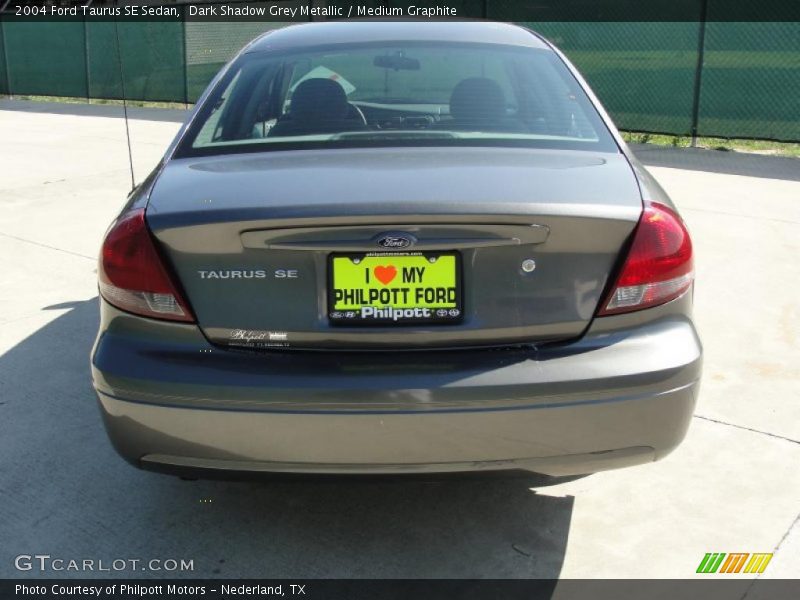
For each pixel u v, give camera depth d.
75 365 4.04
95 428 3.44
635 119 11.23
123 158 9.77
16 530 2.78
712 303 4.80
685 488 2.99
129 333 2.33
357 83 3.00
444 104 2.91
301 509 2.88
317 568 2.60
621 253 2.29
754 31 10.25
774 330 4.42
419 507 2.89
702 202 7.23
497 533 2.75
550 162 2.54
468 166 2.46
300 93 2.96
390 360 2.24
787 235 6.17
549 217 2.19
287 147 2.71
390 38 3.29
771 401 3.63
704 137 10.83
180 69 15.38
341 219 2.16
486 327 2.25
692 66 10.69
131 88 16.02
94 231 6.46
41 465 3.16
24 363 4.05
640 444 2.32
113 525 2.81
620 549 2.67
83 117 13.93
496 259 2.23
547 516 2.84
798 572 2.56
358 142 2.71
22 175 8.70
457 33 3.38
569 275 2.26
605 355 2.26
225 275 2.24
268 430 2.22
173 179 2.49
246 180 2.40
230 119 2.88
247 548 2.69
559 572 2.57
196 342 2.28
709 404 3.60
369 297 2.24
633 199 2.33
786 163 9.22
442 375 2.21
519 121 2.85
